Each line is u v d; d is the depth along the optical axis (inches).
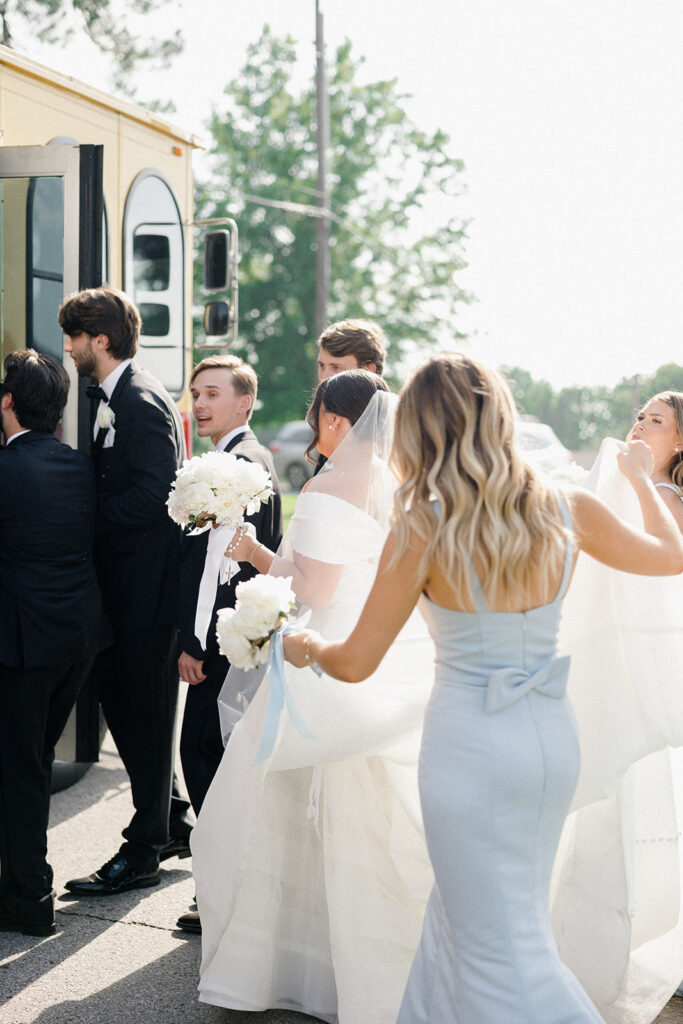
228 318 265.1
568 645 111.3
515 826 85.1
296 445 1195.9
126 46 722.2
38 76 193.6
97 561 155.3
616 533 92.7
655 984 118.3
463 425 85.0
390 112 1496.1
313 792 113.2
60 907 149.4
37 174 176.4
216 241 264.5
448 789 85.3
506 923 85.5
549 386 1747.0
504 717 85.4
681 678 110.5
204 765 143.6
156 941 139.4
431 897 96.4
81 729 172.2
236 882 112.1
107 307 152.3
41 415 141.7
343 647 89.4
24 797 137.9
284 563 113.8
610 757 110.0
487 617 85.8
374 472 112.4
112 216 221.8
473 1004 85.4
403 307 1478.8
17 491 136.2
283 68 1497.3
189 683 142.4
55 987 126.7
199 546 142.6
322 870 119.6
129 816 186.4
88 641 142.2
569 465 121.9
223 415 152.0
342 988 112.9
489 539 83.1
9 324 183.0
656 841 114.6
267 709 98.9
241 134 1507.1
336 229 1461.6
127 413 151.2
